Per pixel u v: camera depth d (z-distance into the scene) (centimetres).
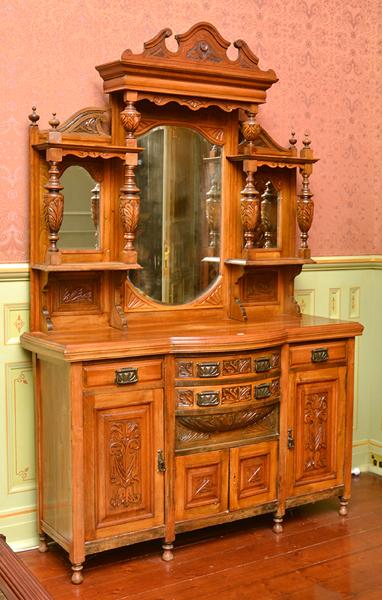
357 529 370
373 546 349
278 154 392
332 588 308
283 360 358
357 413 465
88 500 311
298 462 369
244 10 396
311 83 425
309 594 303
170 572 322
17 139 335
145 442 324
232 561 333
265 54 406
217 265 381
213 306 380
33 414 349
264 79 362
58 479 321
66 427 309
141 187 356
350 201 450
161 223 363
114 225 349
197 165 371
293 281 403
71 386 303
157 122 356
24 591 146
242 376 340
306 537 360
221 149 377
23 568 155
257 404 346
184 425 332
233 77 353
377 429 463
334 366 378
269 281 401
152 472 326
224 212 379
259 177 389
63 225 337
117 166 347
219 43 350
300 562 332
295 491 369
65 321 344
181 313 371
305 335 362
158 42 333
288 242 400
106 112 345
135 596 301
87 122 340
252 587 309
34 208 334
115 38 357
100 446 312
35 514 351
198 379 330
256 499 354
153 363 323
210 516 341
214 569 325
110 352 308
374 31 448
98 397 310
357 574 321
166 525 329
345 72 439
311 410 371
